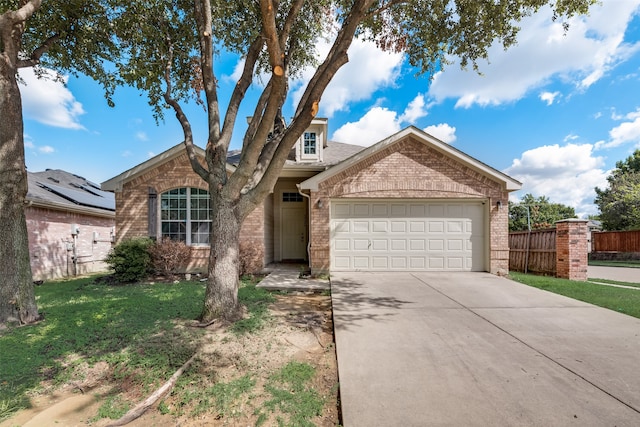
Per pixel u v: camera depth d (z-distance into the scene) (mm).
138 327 4570
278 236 12984
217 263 4855
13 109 5137
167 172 10039
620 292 7070
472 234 9664
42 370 3549
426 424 2473
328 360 3820
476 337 4281
